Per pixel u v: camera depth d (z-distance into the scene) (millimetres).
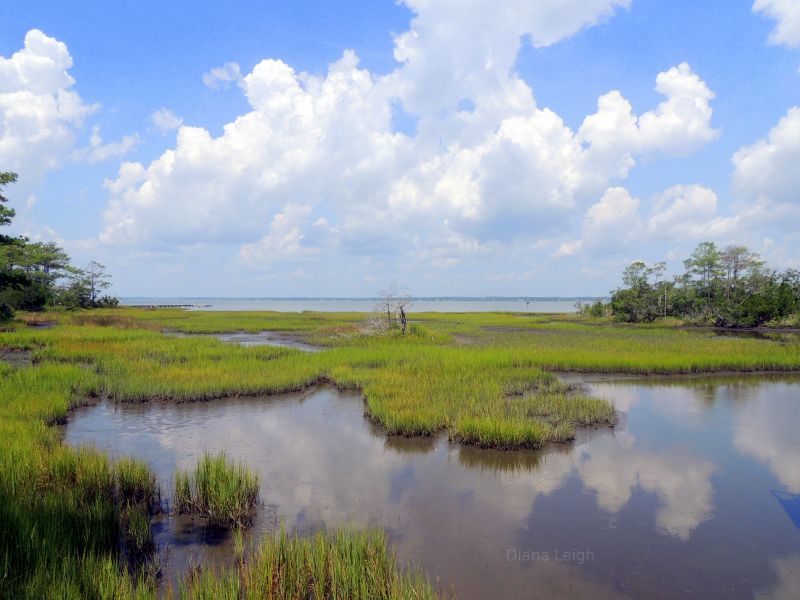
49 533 6062
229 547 6797
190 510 7797
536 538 7180
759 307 53750
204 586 5215
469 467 10094
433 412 13000
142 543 6617
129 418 13633
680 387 18797
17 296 56156
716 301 59938
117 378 17391
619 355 24359
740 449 11336
